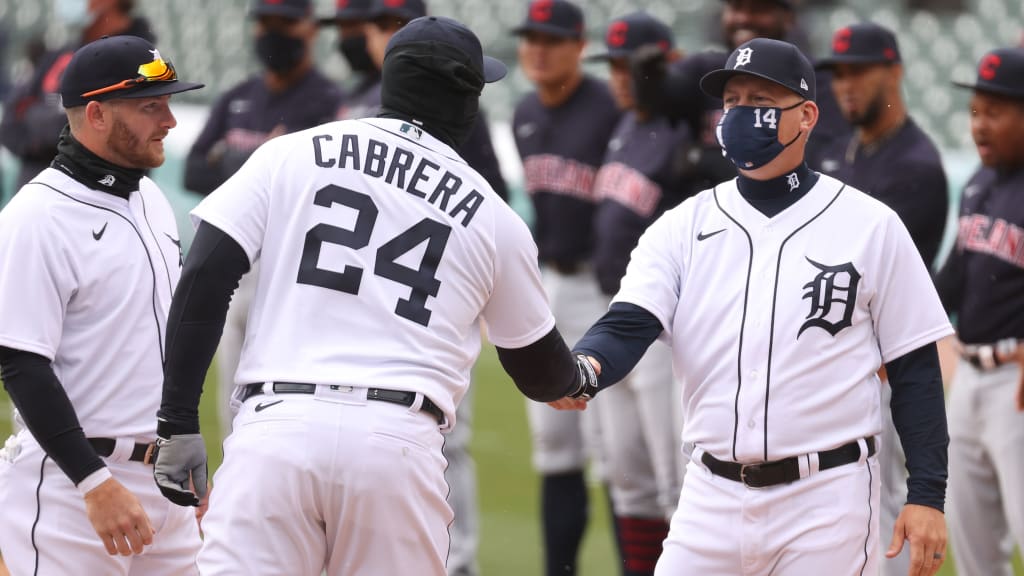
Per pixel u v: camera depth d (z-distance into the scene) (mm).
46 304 12008
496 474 26562
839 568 11742
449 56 11289
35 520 12414
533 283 11547
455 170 11281
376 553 10859
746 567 11969
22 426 12750
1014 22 42875
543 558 20797
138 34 25250
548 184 21625
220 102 24422
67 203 12352
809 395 11742
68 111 12500
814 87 12180
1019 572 21000
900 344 11977
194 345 10742
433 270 10992
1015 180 16672
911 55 42812
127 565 12766
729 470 12008
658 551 19578
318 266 10867
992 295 16641
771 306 11844
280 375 10750
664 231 12617
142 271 12664
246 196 10953
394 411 10734
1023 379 16250
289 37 23031
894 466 17219
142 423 12609
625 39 19984
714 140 18672
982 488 17297
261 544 10586
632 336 12391
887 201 16969
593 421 20938
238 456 10758
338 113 23438
